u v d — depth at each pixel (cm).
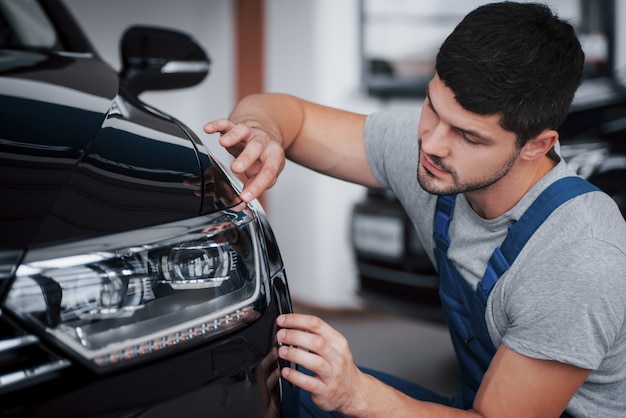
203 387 92
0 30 160
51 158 101
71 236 89
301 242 324
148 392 88
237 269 99
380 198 253
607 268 103
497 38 95
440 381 245
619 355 112
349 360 101
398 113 141
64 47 163
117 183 99
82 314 87
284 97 142
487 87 95
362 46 308
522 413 107
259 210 116
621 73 280
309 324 100
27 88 126
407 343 280
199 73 178
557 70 97
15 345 84
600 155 241
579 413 116
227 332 95
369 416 104
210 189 104
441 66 98
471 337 122
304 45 314
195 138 121
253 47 377
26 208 91
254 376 96
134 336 89
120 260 90
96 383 87
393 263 248
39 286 86
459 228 120
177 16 449
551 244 107
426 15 314
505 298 111
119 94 135
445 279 124
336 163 143
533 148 103
